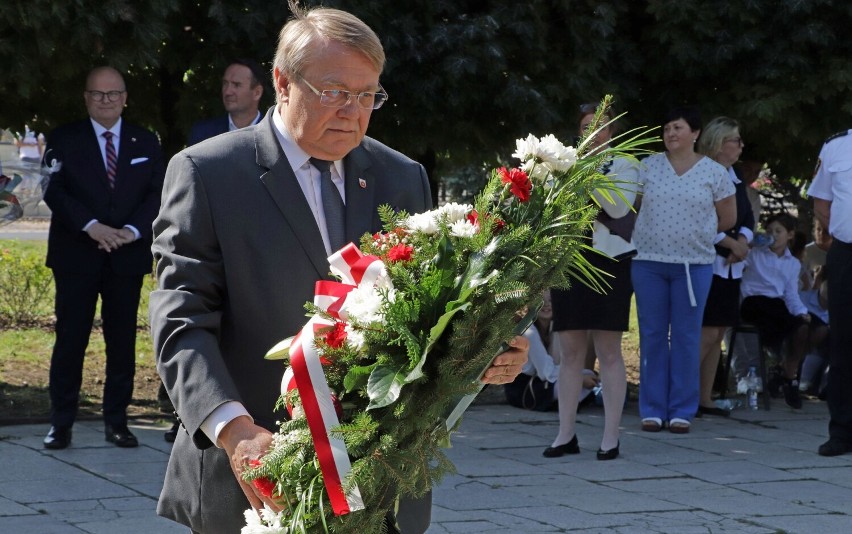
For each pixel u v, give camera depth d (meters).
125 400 6.71
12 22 6.36
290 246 2.62
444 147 8.34
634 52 8.45
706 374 8.43
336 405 2.37
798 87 8.30
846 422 7.05
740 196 8.30
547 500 5.73
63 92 7.62
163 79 8.18
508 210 2.55
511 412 8.23
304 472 2.37
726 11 8.12
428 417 2.34
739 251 8.19
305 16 2.62
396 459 2.33
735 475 6.43
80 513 5.22
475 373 2.43
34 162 6.66
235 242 2.59
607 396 6.76
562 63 8.14
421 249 2.44
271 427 2.62
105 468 6.11
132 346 6.71
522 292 2.29
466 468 6.43
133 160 6.68
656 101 8.87
